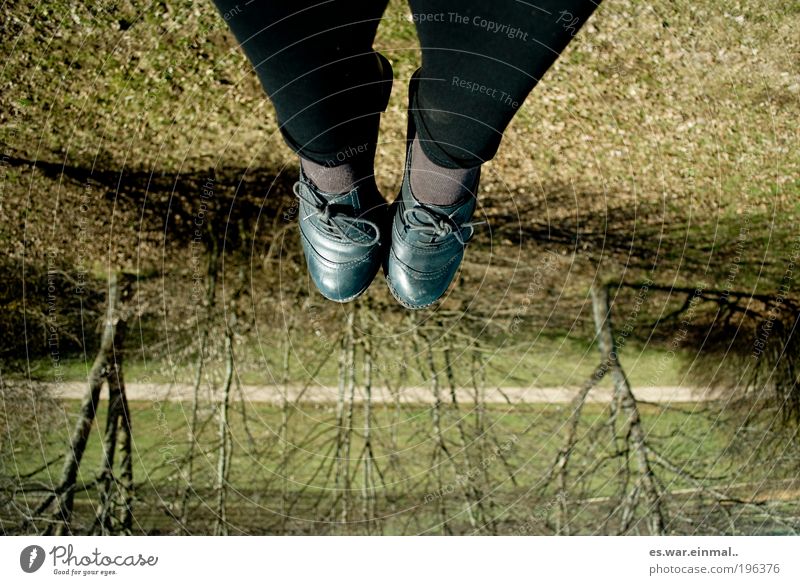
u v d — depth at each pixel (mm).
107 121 1944
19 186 1967
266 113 1978
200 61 1937
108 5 1892
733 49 1997
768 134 2047
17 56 1890
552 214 2068
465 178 967
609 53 1977
